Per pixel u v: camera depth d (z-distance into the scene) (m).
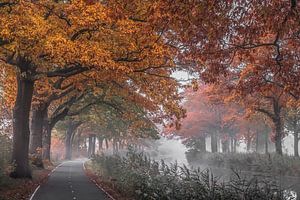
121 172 26.06
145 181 19.23
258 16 13.00
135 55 20.88
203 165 64.31
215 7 12.48
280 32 13.47
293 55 15.71
